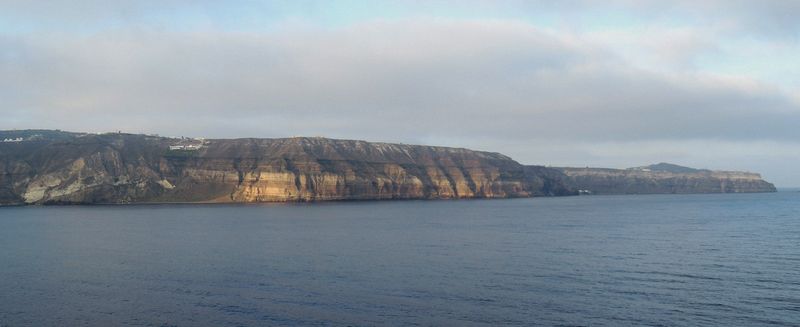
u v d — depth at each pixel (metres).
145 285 54.91
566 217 155.00
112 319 43.34
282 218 158.62
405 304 46.28
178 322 42.25
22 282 57.19
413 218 155.75
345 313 43.84
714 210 184.25
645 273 58.44
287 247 84.25
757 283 52.88
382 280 55.91
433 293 50.00
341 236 102.06
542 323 40.78
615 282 53.94
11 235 107.94
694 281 54.06
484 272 60.00
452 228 118.88
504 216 162.38
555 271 60.19
